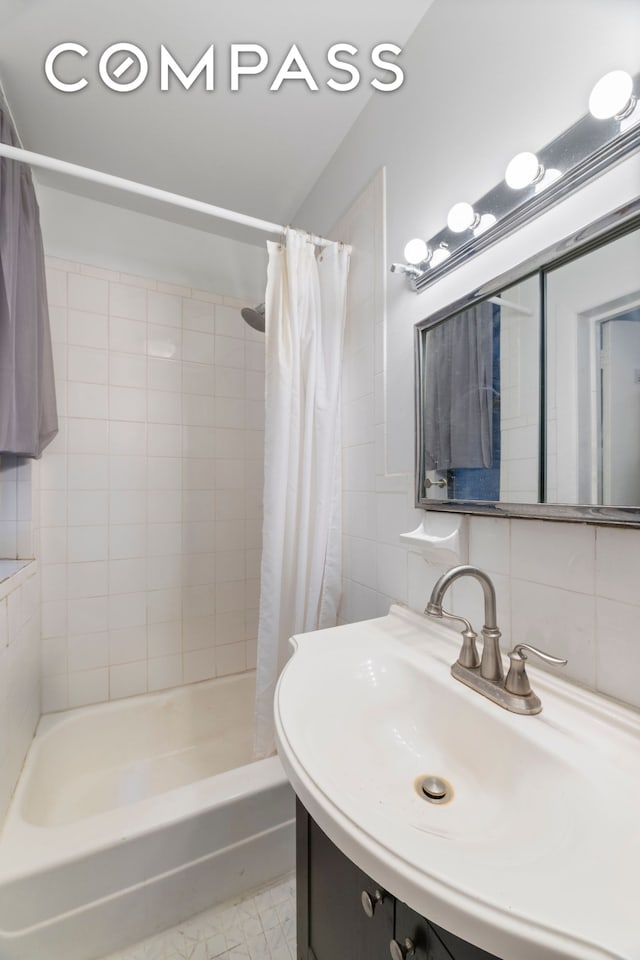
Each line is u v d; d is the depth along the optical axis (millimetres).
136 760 1662
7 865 884
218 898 1062
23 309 1286
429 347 1054
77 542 1692
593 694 651
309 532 1392
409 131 1127
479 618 890
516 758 601
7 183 1142
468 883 370
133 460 1801
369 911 578
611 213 618
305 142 1495
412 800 645
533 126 771
